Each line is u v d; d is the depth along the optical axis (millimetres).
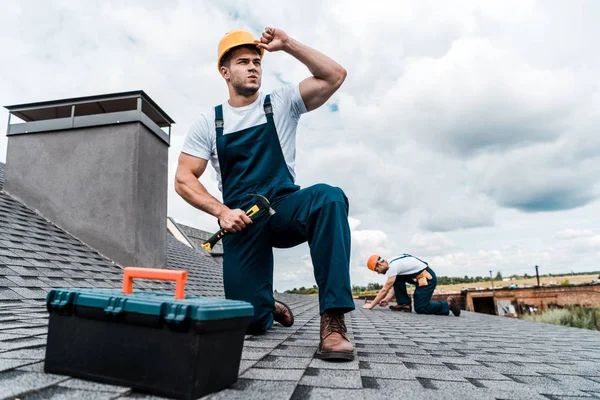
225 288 2326
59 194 5789
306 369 1457
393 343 2357
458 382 1365
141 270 1247
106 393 1062
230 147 2188
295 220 2016
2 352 1442
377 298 6445
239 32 2240
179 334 1076
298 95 2248
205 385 1084
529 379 1491
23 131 6047
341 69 2209
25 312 2584
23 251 4316
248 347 1907
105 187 5680
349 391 1164
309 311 5230
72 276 4316
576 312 11828
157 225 6133
